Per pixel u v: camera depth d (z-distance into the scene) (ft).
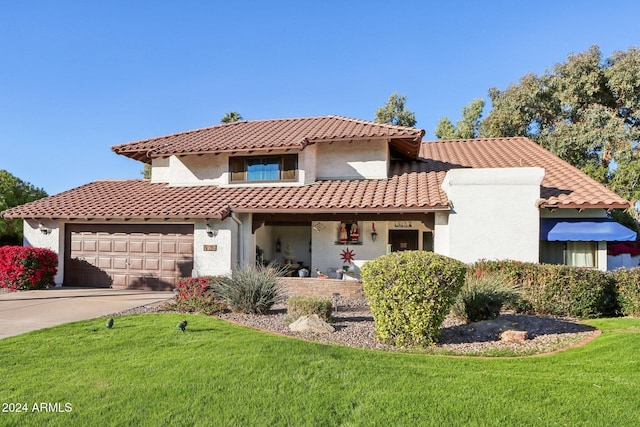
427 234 73.31
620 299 44.09
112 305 51.13
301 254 87.66
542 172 57.31
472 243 58.65
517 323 38.32
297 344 30.76
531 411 19.47
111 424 19.21
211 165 77.97
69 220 71.05
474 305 40.01
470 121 158.30
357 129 76.18
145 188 80.64
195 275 65.36
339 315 45.52
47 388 23.31
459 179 59.31
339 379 23.71
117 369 26.07
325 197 65.41
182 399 21.50
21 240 106.52
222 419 19.43
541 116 133.80
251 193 70.54
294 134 76.33
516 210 57.98
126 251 70.28
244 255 67.62
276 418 19.43
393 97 173.68
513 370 25.52
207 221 65.31
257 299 45.37
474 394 21.40
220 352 28.84
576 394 21.22
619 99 126.21
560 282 43.62
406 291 32.45
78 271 71.77
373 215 66.39
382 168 73.77
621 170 94.43
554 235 58.03
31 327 38.65
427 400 20.75
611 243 82.58
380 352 29.78
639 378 23.29
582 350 29.78
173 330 35.60
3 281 64.90
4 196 107.34
